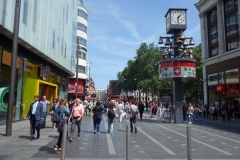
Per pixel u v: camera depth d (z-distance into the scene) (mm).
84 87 51469
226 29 29297
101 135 10977
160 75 20109
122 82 70125
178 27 19812
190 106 20000
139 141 9477
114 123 17766
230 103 27469
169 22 20219
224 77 28469
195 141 9828
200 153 7367
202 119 25156
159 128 14789
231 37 28125
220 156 6965
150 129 14078
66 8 25422
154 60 53594
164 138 10406
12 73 9883
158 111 22891
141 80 54125
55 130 12078
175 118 18938
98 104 11547
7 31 12477
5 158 6223
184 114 22125
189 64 18859
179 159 6512
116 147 8125
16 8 10094
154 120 21953
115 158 6523
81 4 53219
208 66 32781
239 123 20281
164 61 19484
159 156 6836
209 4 32656
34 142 8594
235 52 26328
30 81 17984
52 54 20266
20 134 10391
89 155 6840
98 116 11367
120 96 60062
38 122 9172
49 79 22422
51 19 19828
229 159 6605
